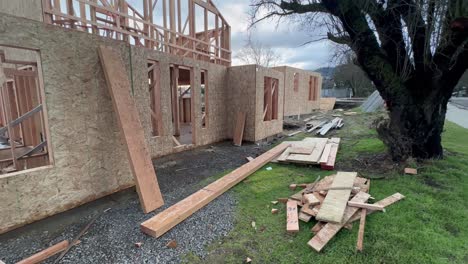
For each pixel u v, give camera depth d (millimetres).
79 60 3436
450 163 4469
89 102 3576
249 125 8070
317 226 2693
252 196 3715
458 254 2225
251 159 5754
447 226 2678
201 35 8969
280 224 2895
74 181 3445
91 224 2959
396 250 2299
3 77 3309
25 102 6363
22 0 5051
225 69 8250
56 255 2361
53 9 4688
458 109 13164
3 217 2771
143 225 2742
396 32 4219
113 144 3936
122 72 3924
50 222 3020
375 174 4258
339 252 2324
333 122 10570
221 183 4016
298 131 10008
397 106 4426
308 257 2289
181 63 6508
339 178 3754
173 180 4500
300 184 3977
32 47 2926
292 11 4562
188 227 2861
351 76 16438
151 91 6852
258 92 8000
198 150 6934
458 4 3346
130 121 3758
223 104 8297
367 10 4012
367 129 8953
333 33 4543
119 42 4336
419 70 4227
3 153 6043
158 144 6059
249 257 2318
